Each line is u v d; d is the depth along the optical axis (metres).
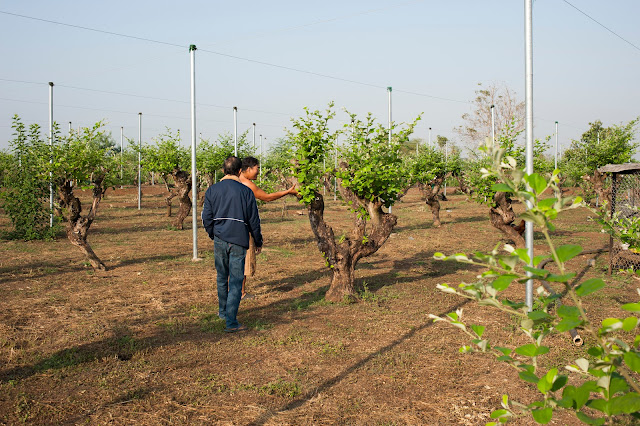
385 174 6.82
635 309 1.28
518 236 11.32
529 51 5.80
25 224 13.21
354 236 7.15
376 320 6.14
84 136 9.62
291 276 8.81
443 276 8.86
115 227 16.22
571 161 20.48
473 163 14.62
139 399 3.94
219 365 4.69
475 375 4.45
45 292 7.55
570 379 4.25
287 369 4.59
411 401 3.94
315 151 7.00
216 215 5.85
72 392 4.06
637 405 1.30
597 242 12.38
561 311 1.45
